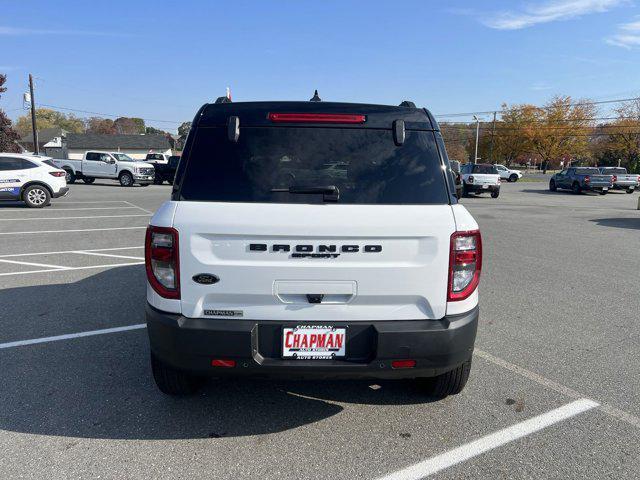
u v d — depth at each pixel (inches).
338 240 110.3
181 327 110.3
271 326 112.3
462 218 115.2
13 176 666.8
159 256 112.0
